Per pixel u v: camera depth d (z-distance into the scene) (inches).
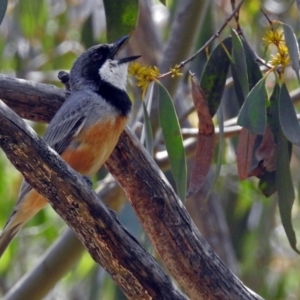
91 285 645.9
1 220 660.7
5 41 696.4
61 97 408.8
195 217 652.1
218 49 393.4
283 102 355.3
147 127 383.9
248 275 693.9
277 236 742.5
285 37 343.0
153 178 374.6
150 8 635.5
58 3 695.1
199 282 367.2
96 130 393.1
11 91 396.8
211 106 395.9
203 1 509.7
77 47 701.9
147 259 338.0
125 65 423.5
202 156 384.8
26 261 740.0
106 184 538.0
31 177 322.7
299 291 696.4
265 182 402.0
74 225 335.9
